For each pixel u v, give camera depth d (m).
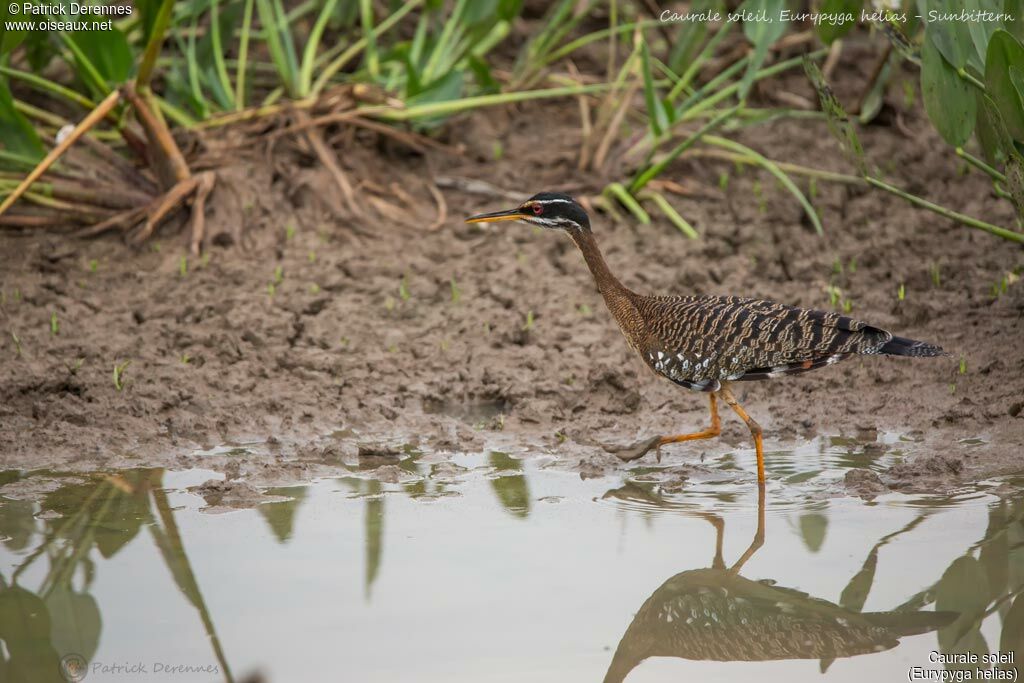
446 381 12.87
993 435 11.45
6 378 12.25
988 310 13.70
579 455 11.48
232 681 7.61
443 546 9.54
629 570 9.15
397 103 16.53
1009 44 11.35
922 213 16.08
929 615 8.62
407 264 15.01
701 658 8.12
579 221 11.84
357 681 7.56
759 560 9.31
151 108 15.52
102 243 15.25
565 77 18.92
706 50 17.30
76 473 10.94
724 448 11.65
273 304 14.05
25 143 14.90
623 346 13.47
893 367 12.90
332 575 9.02
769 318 10.64
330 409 12.38
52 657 7.91
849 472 10.77
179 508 10.24
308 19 20.28
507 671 7.70
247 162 16.09
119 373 12.58
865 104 17.80
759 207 16.44
